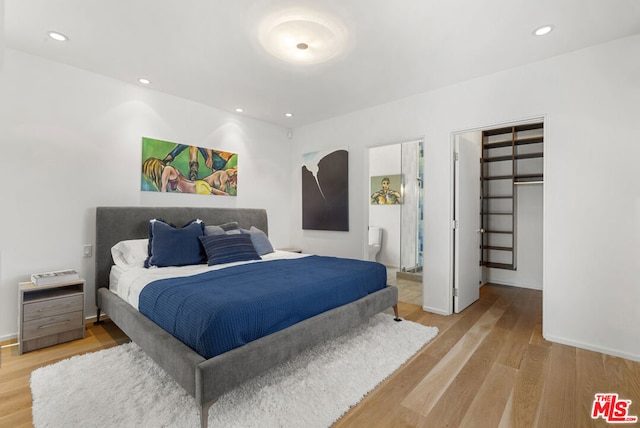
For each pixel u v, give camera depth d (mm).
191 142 3863
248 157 4516
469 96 3217
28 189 2756
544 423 1667
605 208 2490
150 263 2990
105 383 1977
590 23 2230
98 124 3139
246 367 1730
